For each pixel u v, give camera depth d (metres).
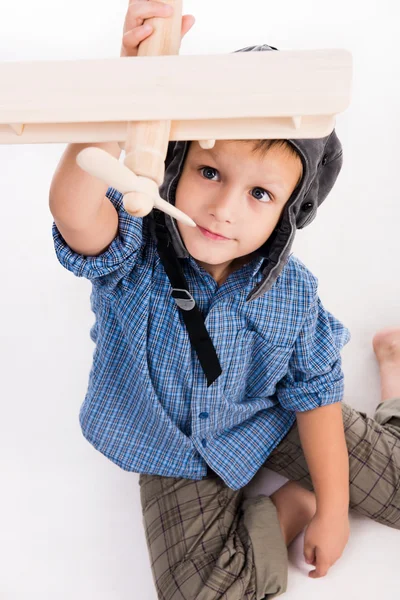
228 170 0.72
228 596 0.89
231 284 0.86
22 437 1.16
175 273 0.83
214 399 0.94
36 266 1.36
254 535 0.96
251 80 0.46
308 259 1.37
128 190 0.43
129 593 1.00
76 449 1.16
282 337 0.92
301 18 1.67
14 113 0.47
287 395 1.00
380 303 1.32
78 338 1.28
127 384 0.96
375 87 1.58
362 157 1.50
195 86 0.46
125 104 0.46
